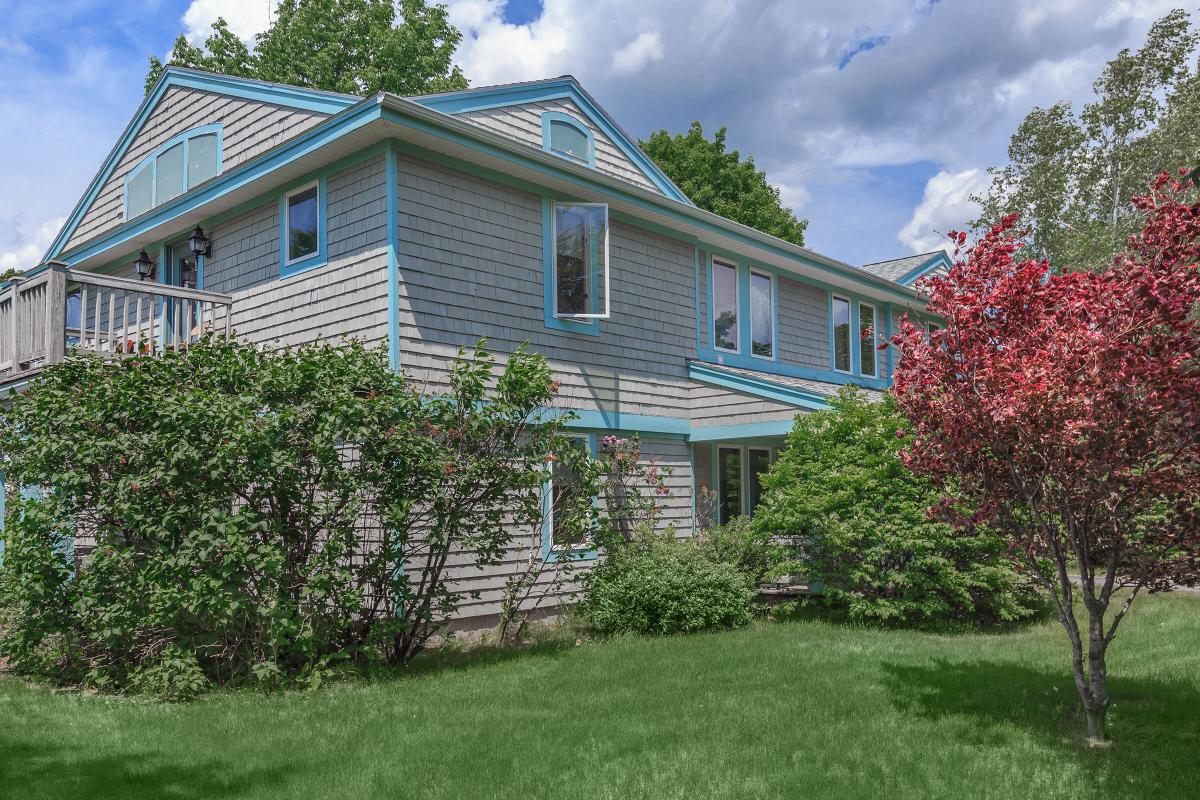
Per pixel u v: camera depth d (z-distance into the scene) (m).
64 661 8.79
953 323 6.02
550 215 12.73
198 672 7.86
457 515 9.03
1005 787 5.35
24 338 11.67
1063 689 7.51
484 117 13.27
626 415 13.61
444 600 9.59
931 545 10.65
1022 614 11.05
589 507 10.34
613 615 10.84
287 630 7.98
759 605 12.19
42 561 8.34
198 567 7.89
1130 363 5.23
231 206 13.04
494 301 11.77
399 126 10.33
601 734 6.36
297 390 8.56
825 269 17.69
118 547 8.29
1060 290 5.91
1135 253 5.56
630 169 15.88
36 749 6.16
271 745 6.21
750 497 16.89
